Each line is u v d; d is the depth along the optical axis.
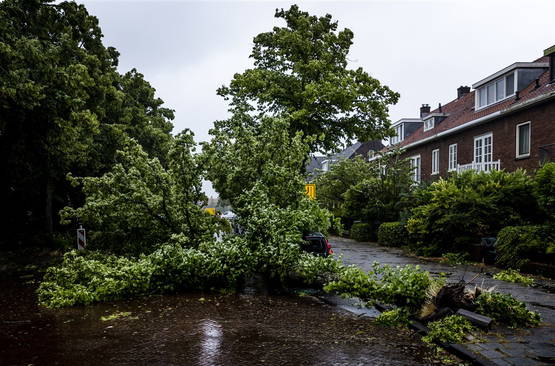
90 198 11.32
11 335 6.59
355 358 5.48
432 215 14.80
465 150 23.69
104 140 19.61
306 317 7.61
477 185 14.97
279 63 19.94
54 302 8.42
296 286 10.60
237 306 8.48
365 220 23.42
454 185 14.69
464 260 13.66
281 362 5.35
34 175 18.42
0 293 9.94
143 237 11.70
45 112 14.14
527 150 18.64
